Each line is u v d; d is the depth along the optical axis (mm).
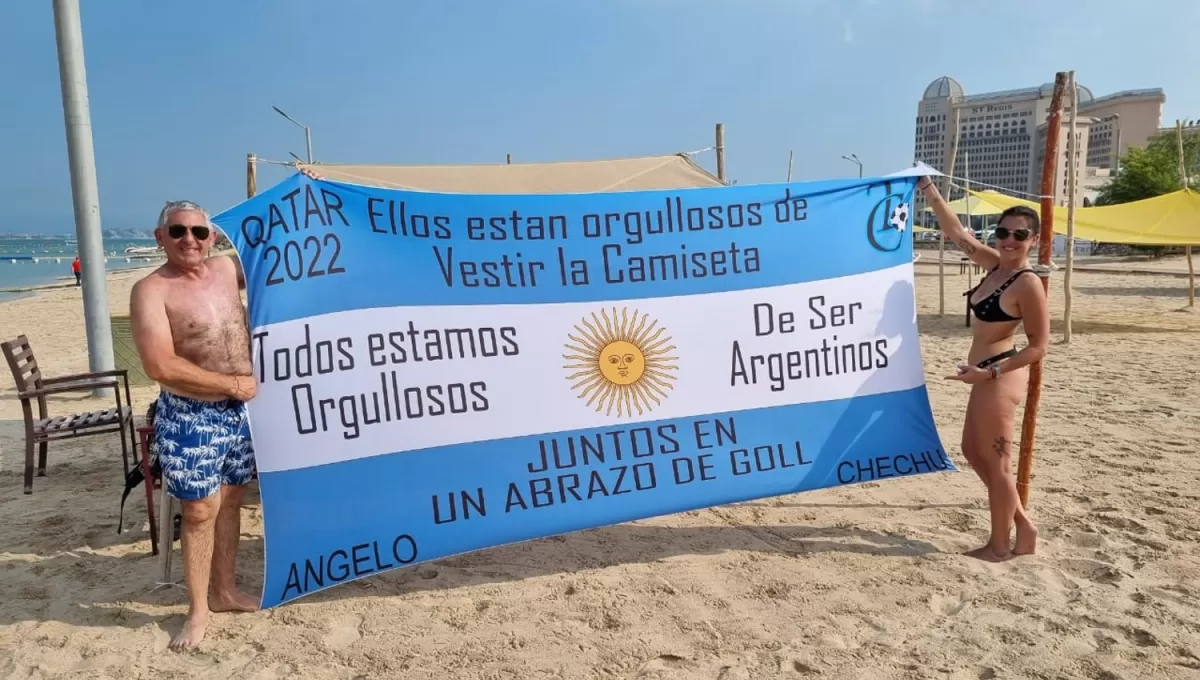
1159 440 6738
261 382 3785
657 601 3949
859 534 4809
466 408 4168
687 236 4551
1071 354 11391
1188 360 10742
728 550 4598
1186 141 48344
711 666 3338
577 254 4387
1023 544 4406
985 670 3266
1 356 13398
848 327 4773
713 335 4570
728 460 4570
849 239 4785
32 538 4824
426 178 7883
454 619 3791
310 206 3930
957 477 5938
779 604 3895
